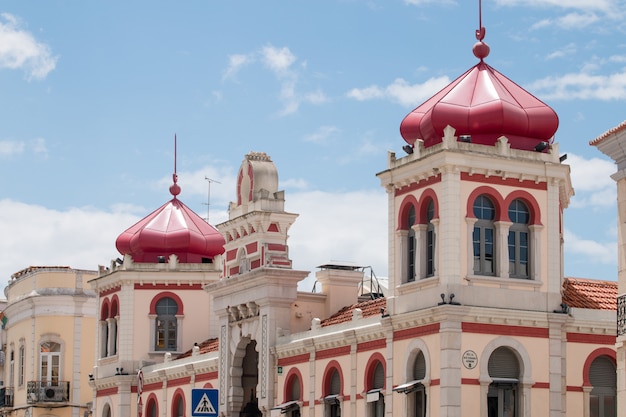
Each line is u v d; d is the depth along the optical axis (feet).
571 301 162.91
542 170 160.15
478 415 151.64
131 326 234.99
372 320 167.73
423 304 156.87
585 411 158.71
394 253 164.04
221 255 238.27
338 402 172.96
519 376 155.63
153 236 238.27
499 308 154.61
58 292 278.26
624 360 114.93
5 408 290.76
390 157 165.78
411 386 155.63
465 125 159.12
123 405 233.14
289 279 191.11
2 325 314.55
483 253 156.76
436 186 157.28
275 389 188.24
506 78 165.89
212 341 232.12
